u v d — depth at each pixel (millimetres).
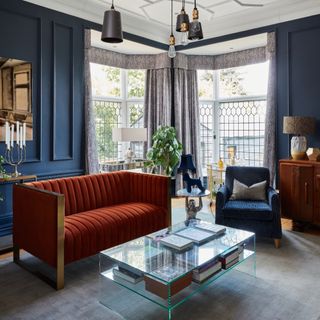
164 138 5348
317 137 4398
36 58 4074
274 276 2701
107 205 3656
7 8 3758
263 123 5836
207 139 6453
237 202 3732
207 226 2871
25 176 3545
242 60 5832
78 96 4578
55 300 2350
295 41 4574
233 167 4191
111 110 6004
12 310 2211
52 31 4211
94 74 5691
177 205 5352
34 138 4098
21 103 3924
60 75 4344
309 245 3451
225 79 6250
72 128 4504
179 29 2707
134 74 6199
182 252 2383
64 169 4438
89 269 2895
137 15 4930
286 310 2189
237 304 2273
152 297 2092
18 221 2984
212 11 4750
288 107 4652
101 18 4742
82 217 3025
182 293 2191
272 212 3363
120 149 6145
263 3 4473
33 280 2670
